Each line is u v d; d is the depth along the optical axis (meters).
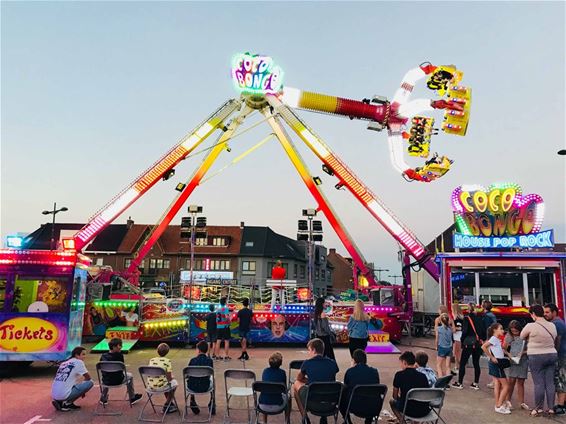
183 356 14.11
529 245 16.48
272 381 6.67
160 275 55.62
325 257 70.25
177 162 18.92
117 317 16.91
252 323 16.70
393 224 19.02
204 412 7.82
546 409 8.22
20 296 12.14
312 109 20.77
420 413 6.38
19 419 7.34
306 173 21.03
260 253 56.59
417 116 19.62
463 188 17.39
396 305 18.47
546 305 8.17
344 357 14.48
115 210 18.05
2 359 10.81
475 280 16.98
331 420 7.56
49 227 50.34
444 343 10.55
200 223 17.23
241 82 20.38
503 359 8.10
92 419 7.37
